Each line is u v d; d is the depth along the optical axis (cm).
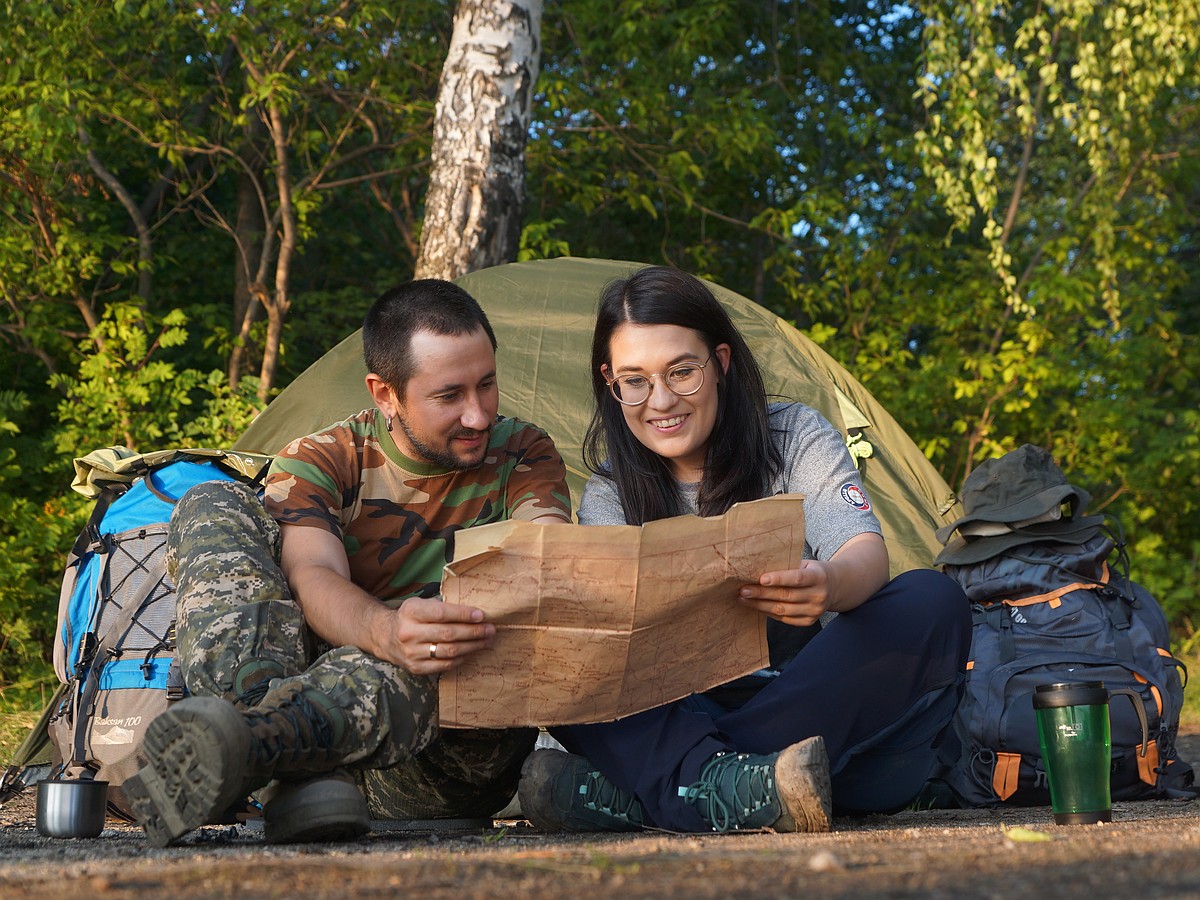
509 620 175
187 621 183
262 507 200
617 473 224
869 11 1101
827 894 103
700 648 187
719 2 876
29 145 650
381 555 217
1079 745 185
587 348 423
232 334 827
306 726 168
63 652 263
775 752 191
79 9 652
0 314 737
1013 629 302
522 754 212
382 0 734
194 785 158
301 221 771
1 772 356
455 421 211
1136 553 845
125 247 789
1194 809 251
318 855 149
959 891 102
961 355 864
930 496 436
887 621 198
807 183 1018
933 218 972
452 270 563
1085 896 97
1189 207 1048
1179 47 763
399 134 835
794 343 460
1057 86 780
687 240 1029
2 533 621
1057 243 867
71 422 699
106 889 115
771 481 218
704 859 130
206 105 838
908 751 211
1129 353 872
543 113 823
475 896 108
